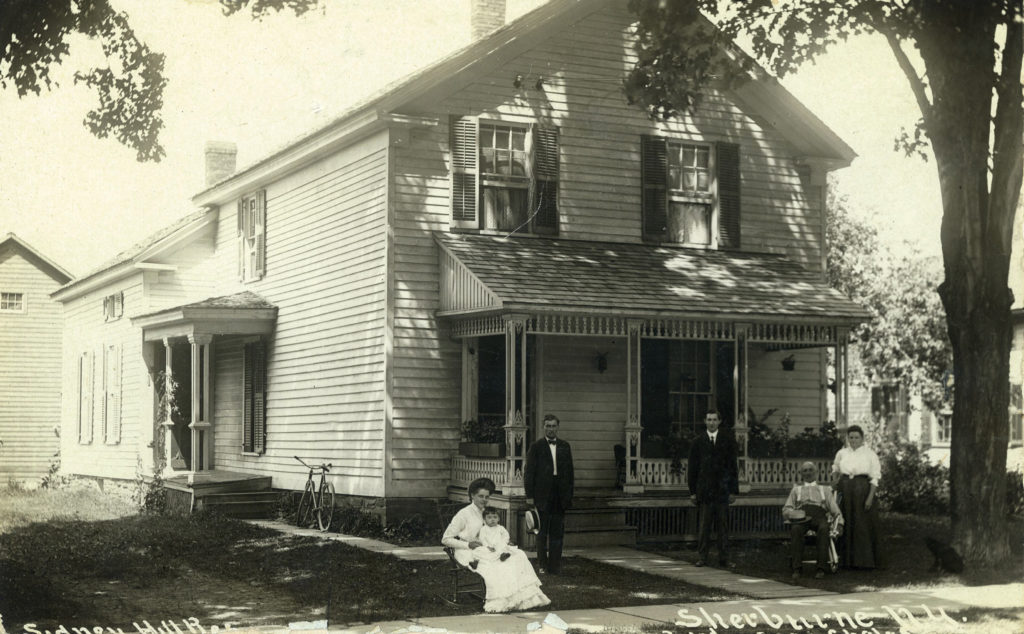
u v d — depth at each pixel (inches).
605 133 830.5
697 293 759.7
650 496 738.8
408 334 761.6
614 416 812.0
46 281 1552.7
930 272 1242.6
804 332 778.2
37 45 653.9
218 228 1071.0
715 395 842.8
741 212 868.6
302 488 865.5
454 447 767.7
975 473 642.8
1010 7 651.5
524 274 732.7
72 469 1270.9
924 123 710.5
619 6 839.1
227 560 647.8
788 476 772.6
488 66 794.8
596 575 598.9
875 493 633.0
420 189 773.9
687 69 708.0
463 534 515.8
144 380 1041.5
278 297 931.3
